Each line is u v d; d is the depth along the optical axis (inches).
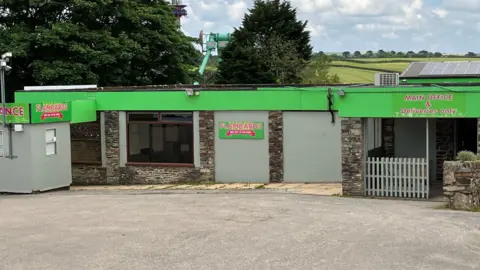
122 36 1395.2
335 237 418.0
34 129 772.6
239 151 844.0
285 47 2108.8
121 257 372.2
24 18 1395.2
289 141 819.4
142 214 529.7
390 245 392.2
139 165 899.4
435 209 546.6
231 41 2198.6
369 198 645.3
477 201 556.4
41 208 592.7
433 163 788.0
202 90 848.9
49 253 386.0
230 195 679.7
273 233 434.0
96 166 924.6
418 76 936.3
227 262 356.5
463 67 976.3
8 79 1378.0
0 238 433.4
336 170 804.0
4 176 783.7
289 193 691.4
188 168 869.8
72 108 845.8
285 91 810.2
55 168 810.8
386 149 805.2
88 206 596.4
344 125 671.1
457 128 777.6
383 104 653.9
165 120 884.0
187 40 1678.2
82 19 1382.9
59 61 1278.3
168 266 350.0
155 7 1610.5
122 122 906.7
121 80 1406.3
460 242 398.0
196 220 491.5
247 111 833.5
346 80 2351.1
